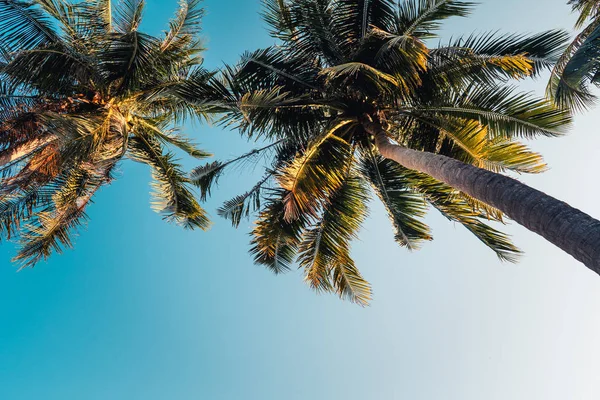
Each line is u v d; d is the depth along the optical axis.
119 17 9.38
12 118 9.15
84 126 8.64
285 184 8.31
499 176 5.15
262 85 8.84
